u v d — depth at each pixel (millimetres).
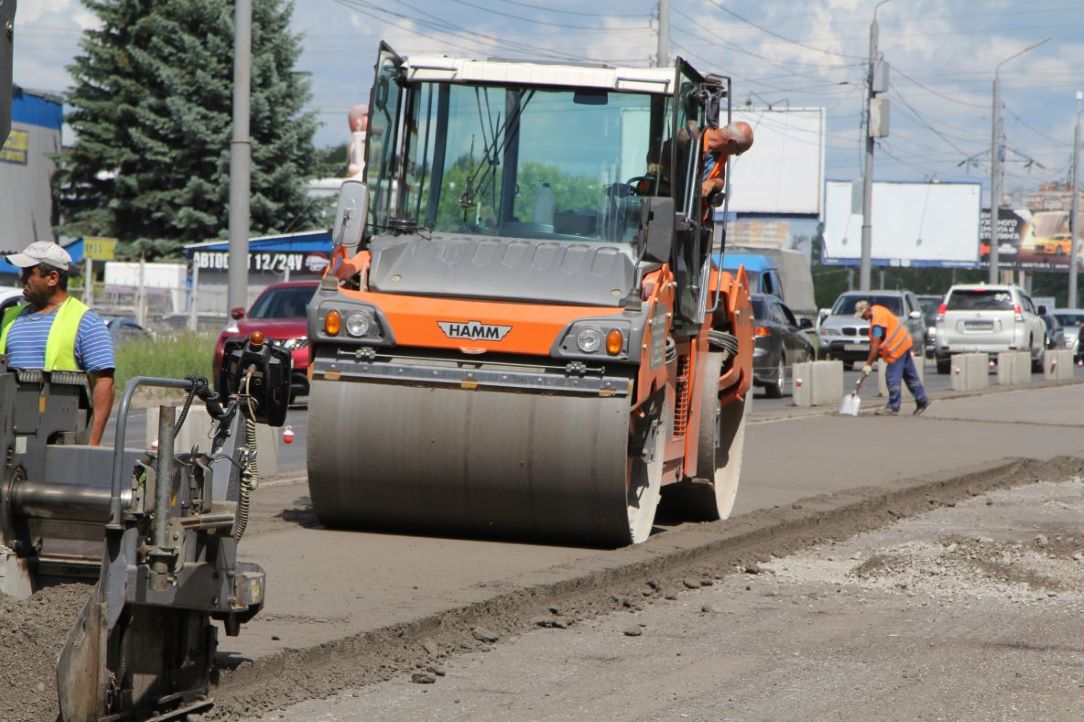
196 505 8289
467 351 14039
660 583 13492
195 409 17531
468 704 9180
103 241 63250
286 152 85312
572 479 13875
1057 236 160500
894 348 35531
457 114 15766
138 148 87562
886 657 10773
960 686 9914
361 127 62188
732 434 18438
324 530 15148
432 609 11070
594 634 11367
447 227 15648
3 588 8672
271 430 20109
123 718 7988
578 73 15648
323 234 73562
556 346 13852
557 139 15641
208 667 8734
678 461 16344
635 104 15625
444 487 14227
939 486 21375
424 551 13922
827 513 17812
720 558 14969
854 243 136875
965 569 14586
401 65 15766
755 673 10195
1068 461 25203
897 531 17578
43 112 98375
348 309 14273
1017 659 10773
